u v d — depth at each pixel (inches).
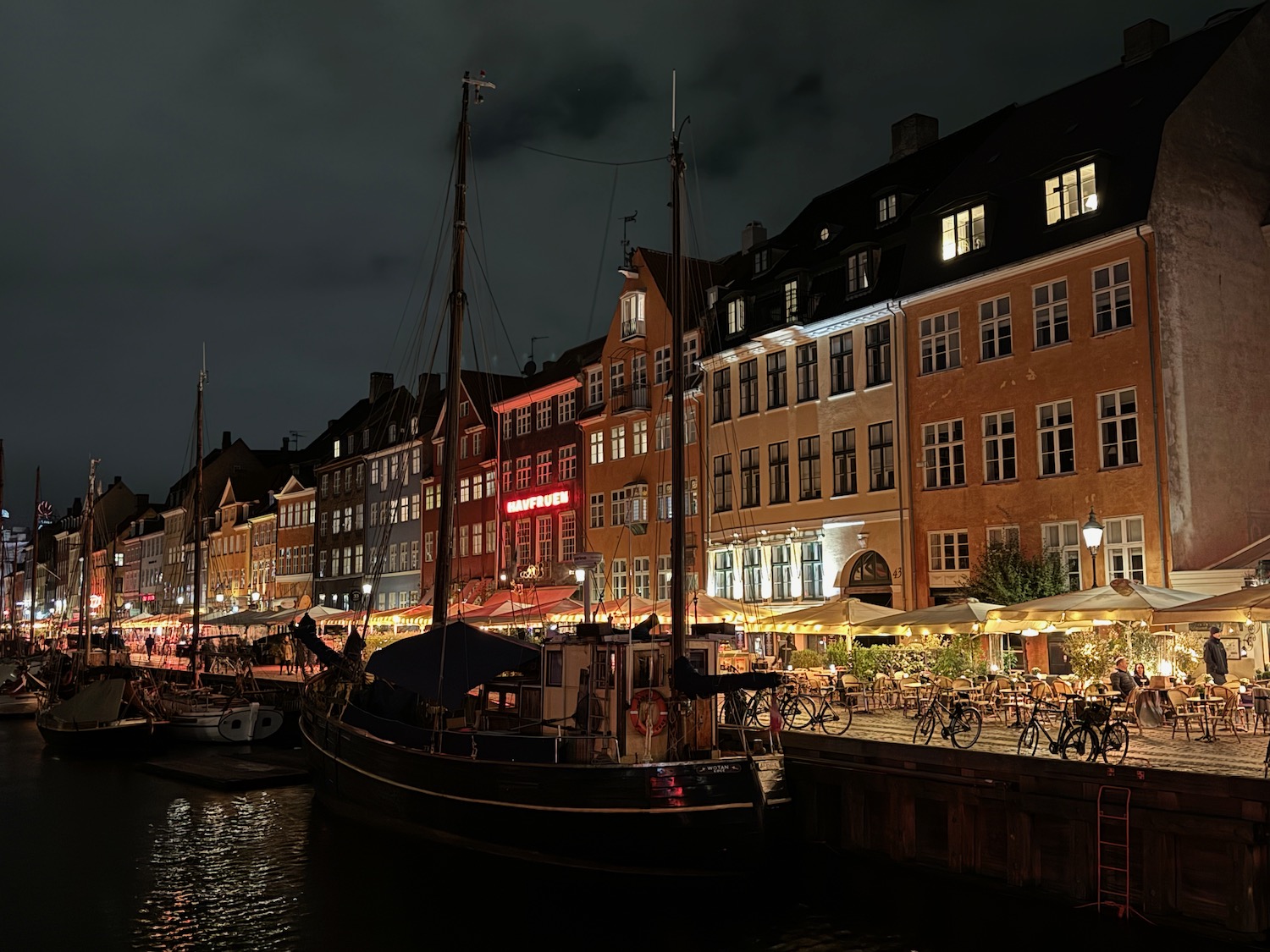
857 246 1346.0
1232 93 1130.7
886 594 1305.4
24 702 1905.8
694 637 751.7
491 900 666.8
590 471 1905.8
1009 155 1261.1
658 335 1736.0
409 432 2561.5
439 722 834.2
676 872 649.0
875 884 668.7
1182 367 1023.0
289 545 3196.4
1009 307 1162.6
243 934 615.2
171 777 1148.5
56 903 680.4
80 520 4975.4
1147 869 547.8
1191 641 902.4
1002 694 829.8
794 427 1439.5
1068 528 1089.4
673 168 792.3
